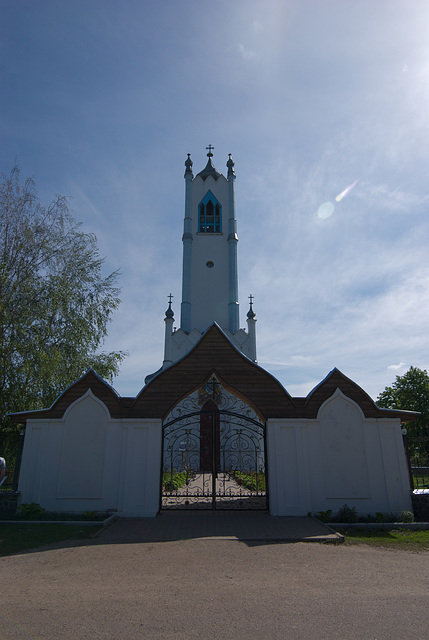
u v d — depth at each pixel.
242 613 4.45
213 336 12.38
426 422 29.77
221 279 31.58
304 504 10.77
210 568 6.21
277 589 5.25
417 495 10.84
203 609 4.56
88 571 6.05
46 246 17.11
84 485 10.96
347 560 6.74
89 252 19.45
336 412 11.51
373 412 11.52
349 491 10.91
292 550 7.36
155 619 4.28
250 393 11.77
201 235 32.66
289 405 11.62
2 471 8.08
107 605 4.68
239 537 8.24
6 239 16.25
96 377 11.84
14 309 15.69
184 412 22.67
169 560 6.65
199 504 12.32
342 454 11.20
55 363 15.60
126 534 8.56
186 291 30.69
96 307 19.17
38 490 10.95
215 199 33.97
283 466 11.09
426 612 4.50
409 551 7.48
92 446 11.25
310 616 4.38
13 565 6.38
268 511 11.02
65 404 11.60
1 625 4.10
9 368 15.07
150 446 11.20
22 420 11.70
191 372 11.98
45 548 7.43
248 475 16.64
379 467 11.12
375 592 5.17
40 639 3.78
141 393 11.68
